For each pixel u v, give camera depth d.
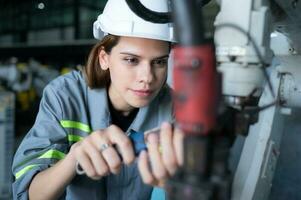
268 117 0.76
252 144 0.75
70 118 0.96
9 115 2.83
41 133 0.89
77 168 0.62
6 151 2.83
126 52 0.80
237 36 0.52
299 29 0.81
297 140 0.94
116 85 0.86
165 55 0.81
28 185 0.77
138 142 0.55
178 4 0.40
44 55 8.20
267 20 0.54
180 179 0.44
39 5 9.34
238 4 0.53
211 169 0.44
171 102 1.07
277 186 0.98
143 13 0.68
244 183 0.72
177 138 0.48
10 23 10.23
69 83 1.02
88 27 8.30
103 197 1.03
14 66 6.25
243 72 0.53
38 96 6.23
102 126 1.00
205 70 0.39
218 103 0.41
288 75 0.80
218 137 0.45
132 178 1.02
